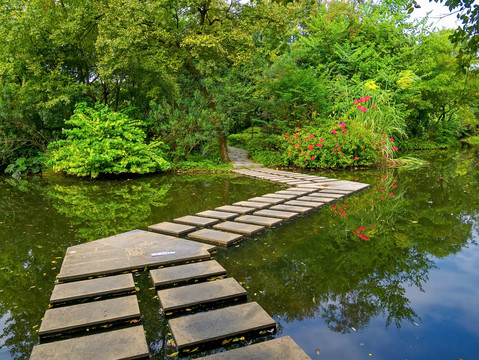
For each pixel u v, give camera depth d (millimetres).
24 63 12805
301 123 14391
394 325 2584
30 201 7512
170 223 5289
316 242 4516
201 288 3074
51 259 4066
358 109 13453
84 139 11047
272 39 17562
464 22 3088
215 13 12133
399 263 3805
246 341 2391
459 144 24281
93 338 2332
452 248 4281
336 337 2441
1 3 12141
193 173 11656
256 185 9141
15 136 12438
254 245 4391
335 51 17156
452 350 2295
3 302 3053
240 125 21531
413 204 6730
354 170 11992
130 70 13219
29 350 2363
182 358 2207
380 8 18141
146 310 2834
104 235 4941
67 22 12016
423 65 17938
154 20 11570
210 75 13570
